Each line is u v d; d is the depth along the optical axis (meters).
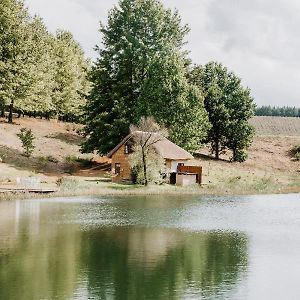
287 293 15.55
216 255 20.84
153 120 60.84
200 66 85.69
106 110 68.00
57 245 22.38
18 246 22.00
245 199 46.31
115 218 31.61
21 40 67.31
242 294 15.39
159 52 70.50
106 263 19.06
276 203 43.03
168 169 58.22
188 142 67.69
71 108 85.38
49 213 33.12
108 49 69.38
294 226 29.44
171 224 29.50
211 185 57.28
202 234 26.23
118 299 14.68
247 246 22.94
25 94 67.25
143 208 37.28
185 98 67.12
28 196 42.34
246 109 85.69
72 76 85.50
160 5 72.12
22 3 71.00
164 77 66.94
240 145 84.25
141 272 17.75
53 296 14.85
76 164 64.50
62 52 86.12
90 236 24.94
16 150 62.19
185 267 18.61
